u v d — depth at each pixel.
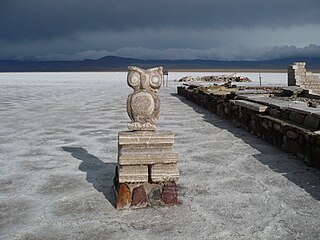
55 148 5.85
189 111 11.05
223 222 3.00
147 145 3.51
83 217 3.12
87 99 15.73
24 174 4.39
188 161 4.98
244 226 2.92
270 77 43.09
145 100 3.60
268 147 5.77
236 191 3.74
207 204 3.39
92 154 5.43
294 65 17.92
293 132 5.15
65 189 3.84
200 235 2.77
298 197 3.54
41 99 15.71
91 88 24.75
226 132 7.23
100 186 3.93
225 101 9.45
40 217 3.13
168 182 3.42
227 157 5.17
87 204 3.41
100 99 15.74
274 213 3.17
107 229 2.89
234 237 2.73
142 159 3.32
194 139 6.54
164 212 3.21
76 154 5.42
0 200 3.53
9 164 4.85
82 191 3.77
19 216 3.15
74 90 22.48
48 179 4.18
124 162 3.30
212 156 5.24
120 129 7.71
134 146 3.49
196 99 13.43
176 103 13.75
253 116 6.97
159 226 2.93
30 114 10.41
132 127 3.58
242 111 7.68
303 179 4.09
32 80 40.22
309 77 17.92
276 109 6.30
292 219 3.04
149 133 3.52
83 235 2.79
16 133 7.26
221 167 4.66
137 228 2.90
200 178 4.20
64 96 17.52
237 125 8.05
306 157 4.78
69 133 7.24
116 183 3.60
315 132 4.65
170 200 3.38
